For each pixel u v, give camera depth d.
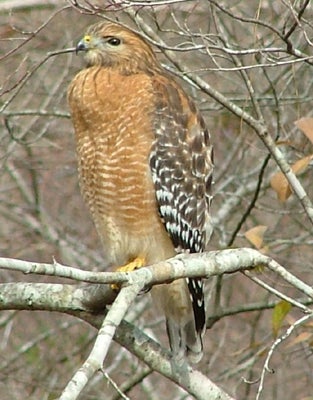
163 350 9.72
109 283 9.02
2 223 16.48
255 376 15.15
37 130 15.92
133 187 10.99
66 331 15.57
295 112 14.66
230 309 13.47
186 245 11.34
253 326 14.70
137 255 11.24
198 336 10.90
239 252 9.52
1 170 16.03
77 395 7.90
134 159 10.96
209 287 15.02
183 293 10.84
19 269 8.48
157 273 9.21
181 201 11.23
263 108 14.38
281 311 10.79
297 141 14.14
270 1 13.70
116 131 10.97
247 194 15.41
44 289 9.62
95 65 11.40
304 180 15.15
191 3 14.52
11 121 15.21
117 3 10.48
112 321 8.77
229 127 15.36
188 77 11.29
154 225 11.12
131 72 11.33
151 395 14.95
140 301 15.29
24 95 15.65
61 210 16.45
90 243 16.30
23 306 9.62
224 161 15.81
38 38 15.29
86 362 8.27
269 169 15.33
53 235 16.14
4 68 15.19
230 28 14.90
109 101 11.02
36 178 16.08
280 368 15.15
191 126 11.42
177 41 14.45
